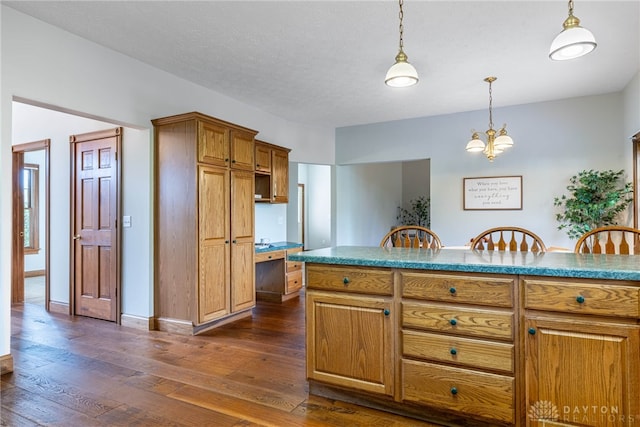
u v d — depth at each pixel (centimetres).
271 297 483
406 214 980
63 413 207
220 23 283
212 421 200
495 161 508
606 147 451
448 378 187
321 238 995
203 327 357
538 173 484
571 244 470
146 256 362
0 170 255
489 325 178
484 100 473
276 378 252
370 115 541
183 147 347
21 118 459
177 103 388
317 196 1003
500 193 504
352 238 773
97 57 316
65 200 420
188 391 234
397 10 263
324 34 300
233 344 319
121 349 307
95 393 231
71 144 412
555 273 162
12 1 253
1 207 256
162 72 373
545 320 167
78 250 409
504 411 175
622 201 437
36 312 423
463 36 302
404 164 1001
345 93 444
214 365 274
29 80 271
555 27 287
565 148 471
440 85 417
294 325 375
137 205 368
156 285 363
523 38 305
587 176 447
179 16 273
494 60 349
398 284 198
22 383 244
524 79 400
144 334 346
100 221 394
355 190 796
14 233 466
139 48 325
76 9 263
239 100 469
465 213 525
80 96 303
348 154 610
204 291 348
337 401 220
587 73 384
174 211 352
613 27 286
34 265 681
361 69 371
